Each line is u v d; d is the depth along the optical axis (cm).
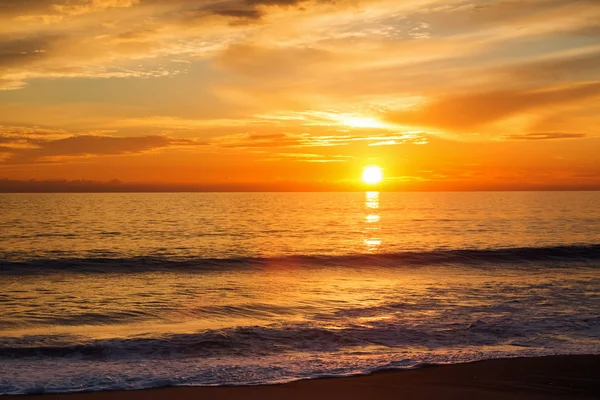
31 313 1464
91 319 1396
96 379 906
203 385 881
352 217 6488
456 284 1917
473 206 9219
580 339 1168
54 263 2439
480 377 930
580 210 7338
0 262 2458
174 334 1205
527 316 1377
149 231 4375
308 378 920
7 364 988
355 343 1149
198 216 6575
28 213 6844
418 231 4453
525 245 3328
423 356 1045
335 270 2308
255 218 6269
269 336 1186
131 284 1955
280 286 1898
